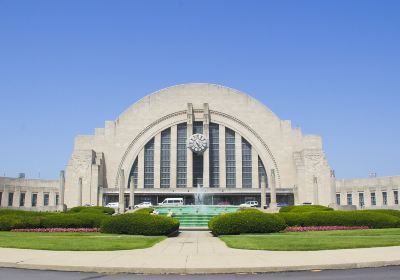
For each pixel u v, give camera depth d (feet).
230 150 280.72
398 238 82.38
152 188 261.65
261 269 49.55
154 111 283.59
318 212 119.03
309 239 81.30
